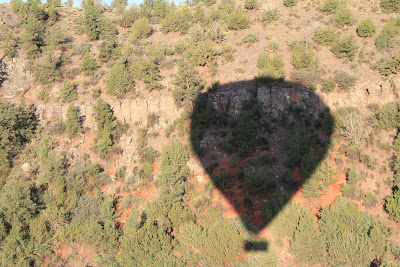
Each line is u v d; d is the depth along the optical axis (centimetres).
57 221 3119
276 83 4231
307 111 3997
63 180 3366
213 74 4453
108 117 3809
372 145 3644
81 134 3812
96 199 3231
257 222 3178
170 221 3138
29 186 3344
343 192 3300
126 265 2877
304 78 4209
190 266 2906
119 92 4097
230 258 2888
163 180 3297
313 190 3288
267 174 3441
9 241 2945
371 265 2822
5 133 3566
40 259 2923
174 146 3541
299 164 3544
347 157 3584
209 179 3509
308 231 2948
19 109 3756
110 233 3039
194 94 4012
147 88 4222
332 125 3800
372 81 4216
